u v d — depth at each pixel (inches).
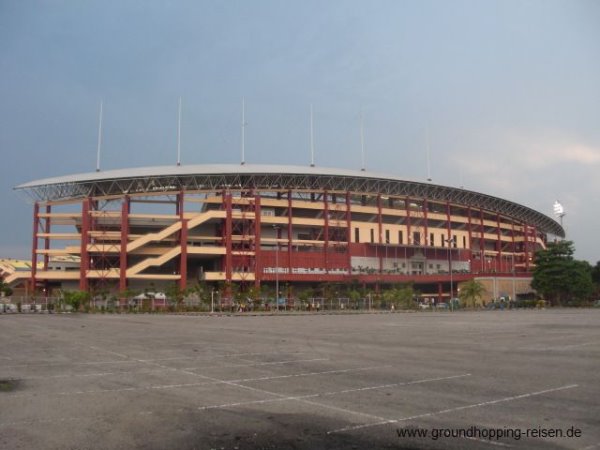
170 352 812.0
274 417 376.2
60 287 4227.4
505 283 4889.3
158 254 4030.5
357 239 4436.5
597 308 4242.1
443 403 417.7
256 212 4062.5
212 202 4146.2
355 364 660.7
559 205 5231.3
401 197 4645.7
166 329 1424.7
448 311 3555.6
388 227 4591.5
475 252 5196.9
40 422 364.5
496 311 3506.4
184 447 307.6
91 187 4040.4
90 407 411.2
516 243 5807.1
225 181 4092.0
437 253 4862.2
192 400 436.5
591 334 1186.0
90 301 3351.4
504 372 584.1
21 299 3265.3
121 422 364.5
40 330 1373.0
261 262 4079.7
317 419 369.1
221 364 665.6
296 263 4173.2
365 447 305.6
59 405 418.9
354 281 4173.2
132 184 4023.1
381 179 4360.2
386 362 680.4
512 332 1268.5
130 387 499.2
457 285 4790.8
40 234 3969.0
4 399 443.2
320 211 4441.4
